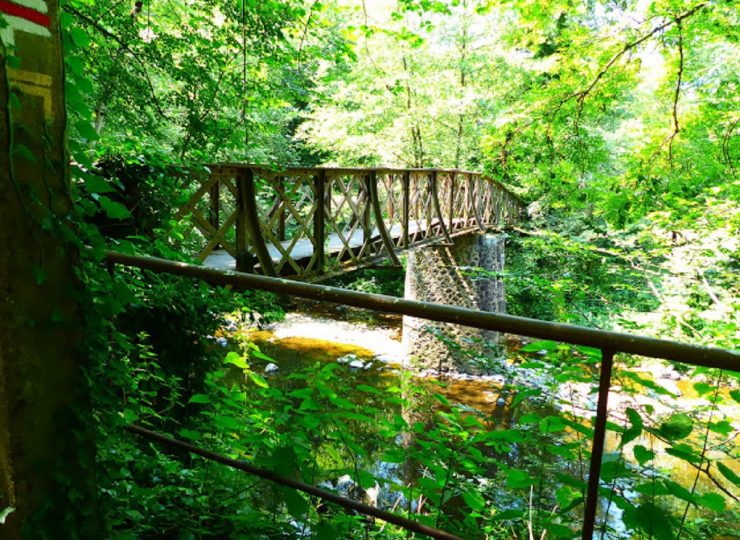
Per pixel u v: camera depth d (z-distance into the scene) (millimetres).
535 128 5945
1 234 1019
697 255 4734
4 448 1070
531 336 990
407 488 1682
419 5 5844
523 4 5480
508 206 14031
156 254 3203
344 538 1737
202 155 4316
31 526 1110
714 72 6008
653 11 4746
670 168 5578
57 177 1110
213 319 3346
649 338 908
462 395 8508
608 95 5645
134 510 1608
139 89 4770
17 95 1018
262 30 4895
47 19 1070
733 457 1628
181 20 5242
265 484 1891
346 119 13945
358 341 12359
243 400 1890
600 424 979
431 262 10930
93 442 1234
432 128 14648
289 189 4934
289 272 5102
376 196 6340
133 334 2881
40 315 1093
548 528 1327
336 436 1583
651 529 1076
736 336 3721
